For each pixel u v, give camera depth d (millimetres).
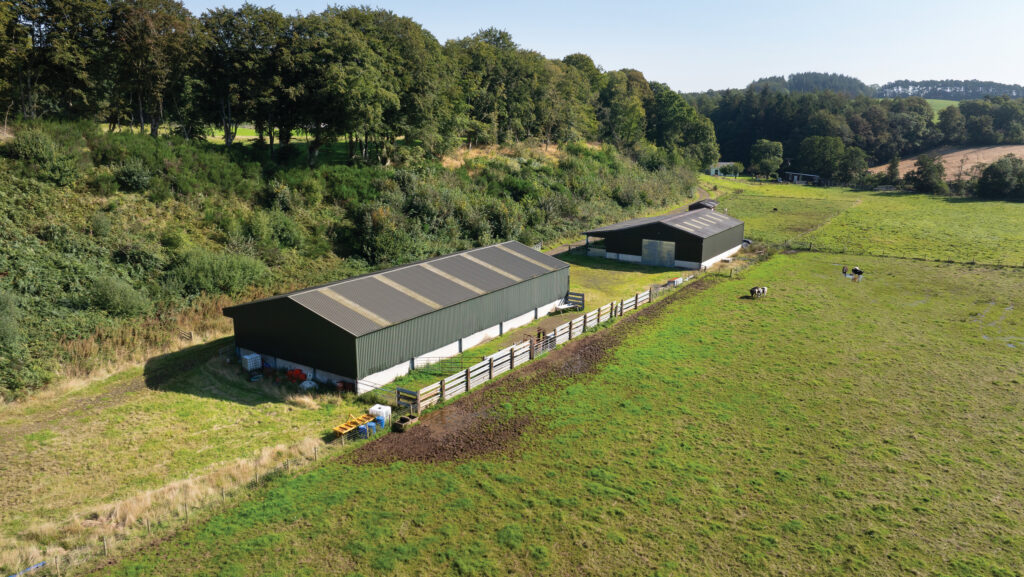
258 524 20594
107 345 35781
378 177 68188
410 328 34406
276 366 34812
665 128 169250
